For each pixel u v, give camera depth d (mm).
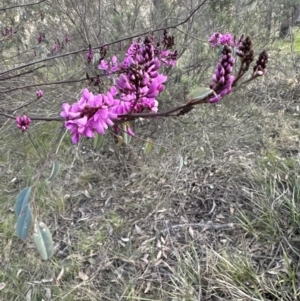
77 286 1958
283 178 2469
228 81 745
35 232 821
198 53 3521
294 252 2002
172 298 1837
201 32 3523
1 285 1996
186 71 3412
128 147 2881
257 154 2793
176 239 2207
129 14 3383
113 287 1965
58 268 2084
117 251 2172
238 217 2287
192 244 2096
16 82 3260
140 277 1997
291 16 4133
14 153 2990
